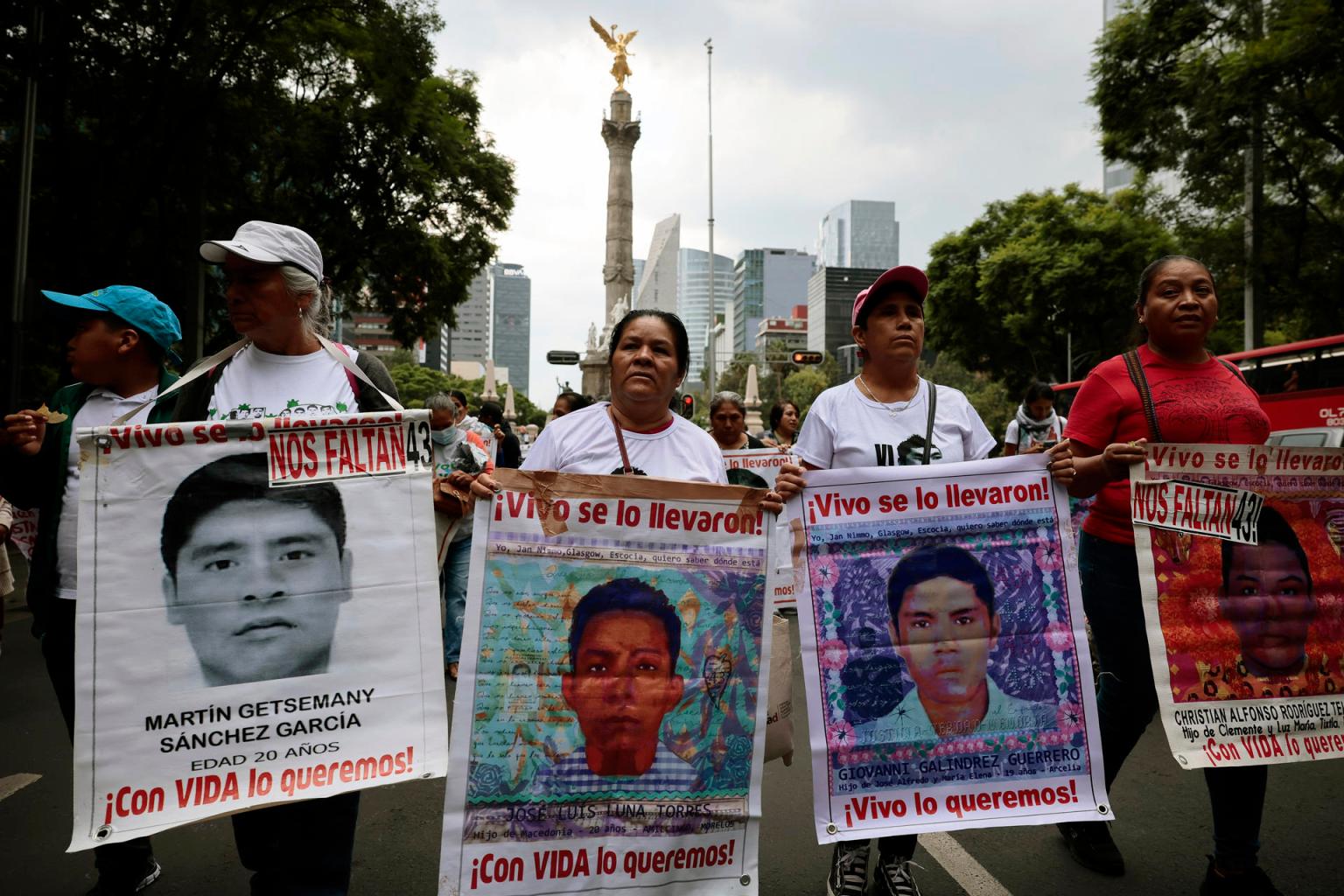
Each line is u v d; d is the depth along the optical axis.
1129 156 15.79
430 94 15.56
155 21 10.96
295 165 15.32
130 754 2.07
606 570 2.35
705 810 2.33
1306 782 3.79
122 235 11.95
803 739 4.54
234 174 13.63
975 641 2.58
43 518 2.75
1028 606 2.60
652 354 2.51
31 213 11.73
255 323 2.33
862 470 2.61
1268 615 2.71
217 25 11.30
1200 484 2.71
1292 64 11.98
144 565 2.13
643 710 2.33
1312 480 2.78
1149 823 3.38
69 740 4.55
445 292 19.23
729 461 6.32
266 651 2.17
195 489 2.18
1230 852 2.67
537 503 2.33
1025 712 2.57
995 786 2.53
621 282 41.75
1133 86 14.80
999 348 30.00
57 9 9.98
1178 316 2.82
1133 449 2.67
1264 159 14.82
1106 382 2.91
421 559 2.29
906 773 2.51
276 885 2.45
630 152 41.97
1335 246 14.95
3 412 9.47
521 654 2.28
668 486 2.40
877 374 2.84
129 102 11.30
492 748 2.23
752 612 2.44
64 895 2.94
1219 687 2.66
